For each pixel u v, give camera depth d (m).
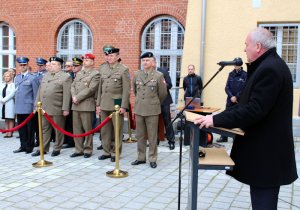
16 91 8.52
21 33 13.95
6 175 6.29
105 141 7.52
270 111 3.09
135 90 7.11
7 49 14.45
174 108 11.16
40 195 5.23
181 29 12.12
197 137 3.17
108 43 12.78
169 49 12.32
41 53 13.71
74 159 7.55
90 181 5.96
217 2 10.38
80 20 13.25
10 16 14.09
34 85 8.46
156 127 6.91
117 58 7.38
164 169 6.75
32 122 8.21
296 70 10.12
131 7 12.45
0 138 10.11
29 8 13.79
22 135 8.28
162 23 12.33
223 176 6.29
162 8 12.07
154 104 6.87
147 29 12.49
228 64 3.94
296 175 3.23
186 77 9.78
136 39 12.44
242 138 3.23
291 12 9.97
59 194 5.29
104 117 7.42
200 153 3.36
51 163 7.09
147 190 5.52
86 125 7.61
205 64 10.51
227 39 10.34
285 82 3.07
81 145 7.83
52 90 7.78
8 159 7.57
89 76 7.56
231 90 9.09
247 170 3.14
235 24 10.29
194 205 3.23
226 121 3.04
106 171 6.59
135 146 9.00
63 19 13.34
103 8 12.79
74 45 13.48
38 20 13.70
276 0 10.05
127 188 5.61
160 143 9.12
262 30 3.15
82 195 5.26
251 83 3.11
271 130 3.08
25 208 4.72
